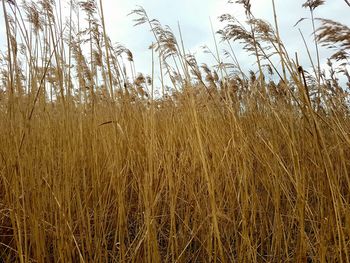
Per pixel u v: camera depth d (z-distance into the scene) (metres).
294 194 2.26
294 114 2.13
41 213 1.77
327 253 1.66
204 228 2.04
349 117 2.18
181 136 2.79
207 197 2.15
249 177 2.00
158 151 2.28
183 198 2.37
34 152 1.86
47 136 2.13
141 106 2.70
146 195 1.65
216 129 2.42
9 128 2.01
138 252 1.81
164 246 2.24
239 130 2.04
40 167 1.94
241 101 2.73
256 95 2.59
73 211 2.05
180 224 2.10
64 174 1.85
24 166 1.73
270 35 1.88
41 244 1.64
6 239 1.99
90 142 2.41
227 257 1.90
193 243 2.21
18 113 1.83
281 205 2.33
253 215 1.88
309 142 1.91
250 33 2.21
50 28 2.05
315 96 2.18
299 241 1.70
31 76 2.04
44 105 2.22
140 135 2.53
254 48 2.29
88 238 1.82
